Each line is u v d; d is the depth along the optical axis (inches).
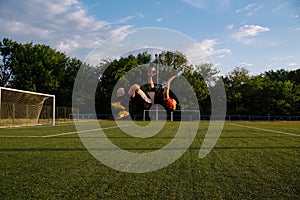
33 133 750.5
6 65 2218.3
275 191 199.6
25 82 2027.6
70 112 1611.7
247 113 2178.9
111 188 207.0
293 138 620.1
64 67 2224.4
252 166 291.6
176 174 254.4
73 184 217.6
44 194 190.9
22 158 337.7
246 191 199.8
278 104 2084.2
